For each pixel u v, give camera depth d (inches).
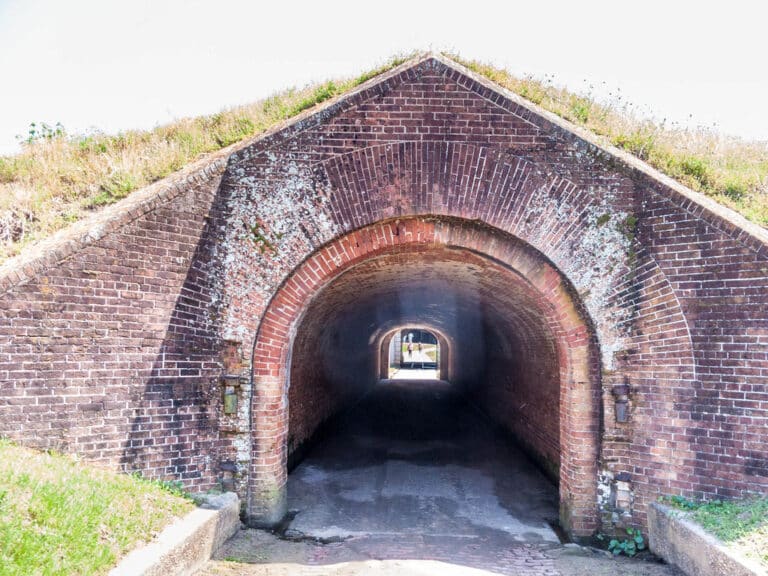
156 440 272.2
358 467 467.5
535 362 465.4
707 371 265.1
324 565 260.7
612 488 287.0
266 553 266.2
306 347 471.5
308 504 361.1
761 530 216.4
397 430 640.4
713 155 478.3
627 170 294.4
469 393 885.2
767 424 247.9
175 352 281.4
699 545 223.8
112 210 314.2
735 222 270.1
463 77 307.7
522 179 302.7
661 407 276.8
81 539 185.8
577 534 292.5
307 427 507.2
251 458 298.4
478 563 268.8
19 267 243.4
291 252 304.7
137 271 271.9
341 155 306.8
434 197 305.3
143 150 470.9
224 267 301.0
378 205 306.3
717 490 257.8
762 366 251.1
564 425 309.1
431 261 384.2
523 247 308.7
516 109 305.9
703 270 270.4
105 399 258.7
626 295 290.8
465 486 414.3
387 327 1012.5
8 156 490.3
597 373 296.7
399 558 273.7
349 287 442.3
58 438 245.9
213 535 252.8
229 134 455.5
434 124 306.7
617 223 294.5
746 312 257.1
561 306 301.9
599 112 488.4
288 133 307.1
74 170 414.6
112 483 235.9
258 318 300.8
